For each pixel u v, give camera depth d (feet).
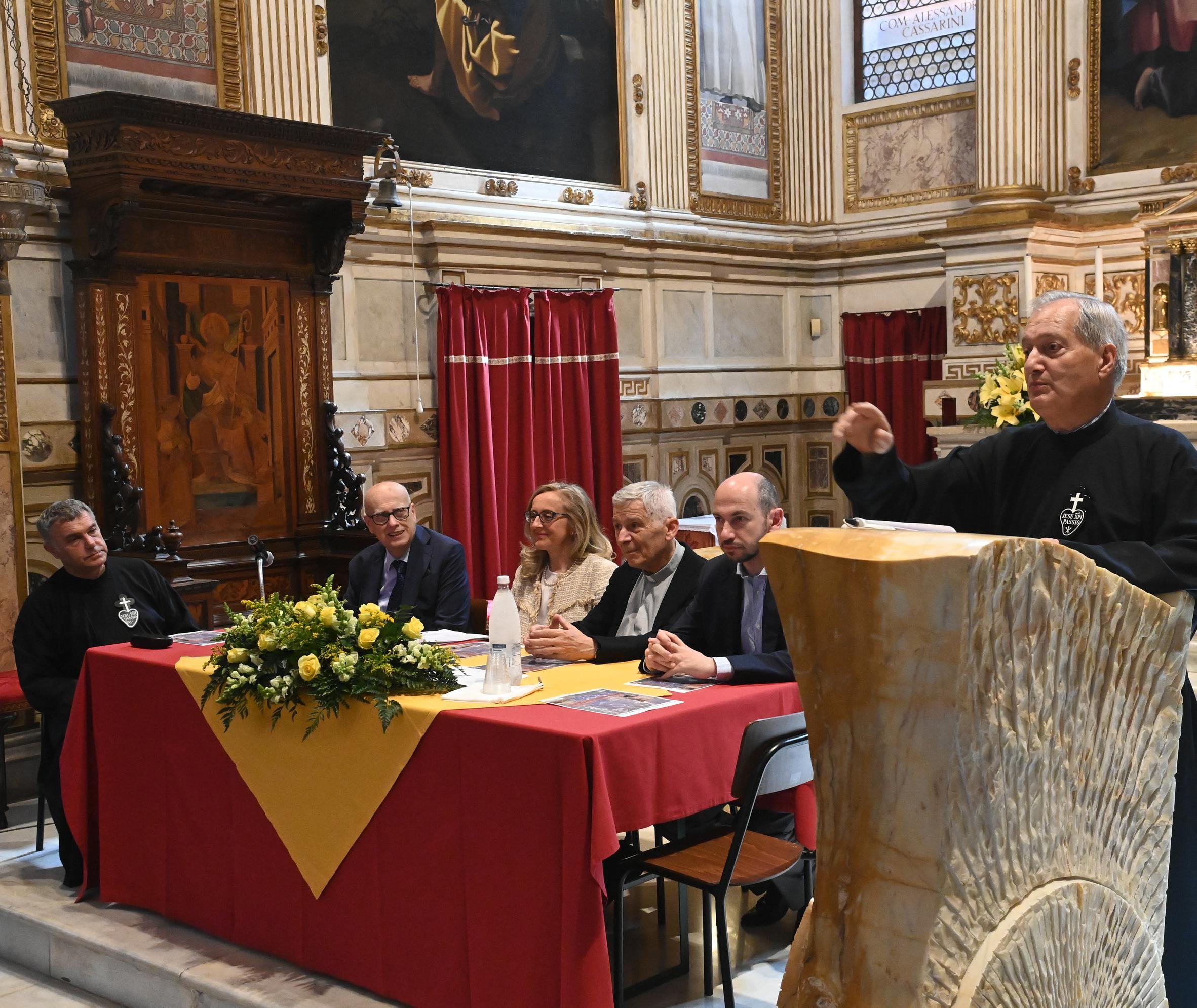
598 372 30.63
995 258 32.12
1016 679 3.94
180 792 12.53
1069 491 7.59
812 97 36.68
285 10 24.71
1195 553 5.77
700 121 34.19
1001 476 7.99
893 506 7.36
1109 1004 4.52
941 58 35.24
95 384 20.26
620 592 13.82
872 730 3.90
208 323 21.80
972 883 3.91
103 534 20.10
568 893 9.13
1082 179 32.89
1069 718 4.20
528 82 29.86
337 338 26.20
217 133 20.13
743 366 35.55
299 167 21.33
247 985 11.15
